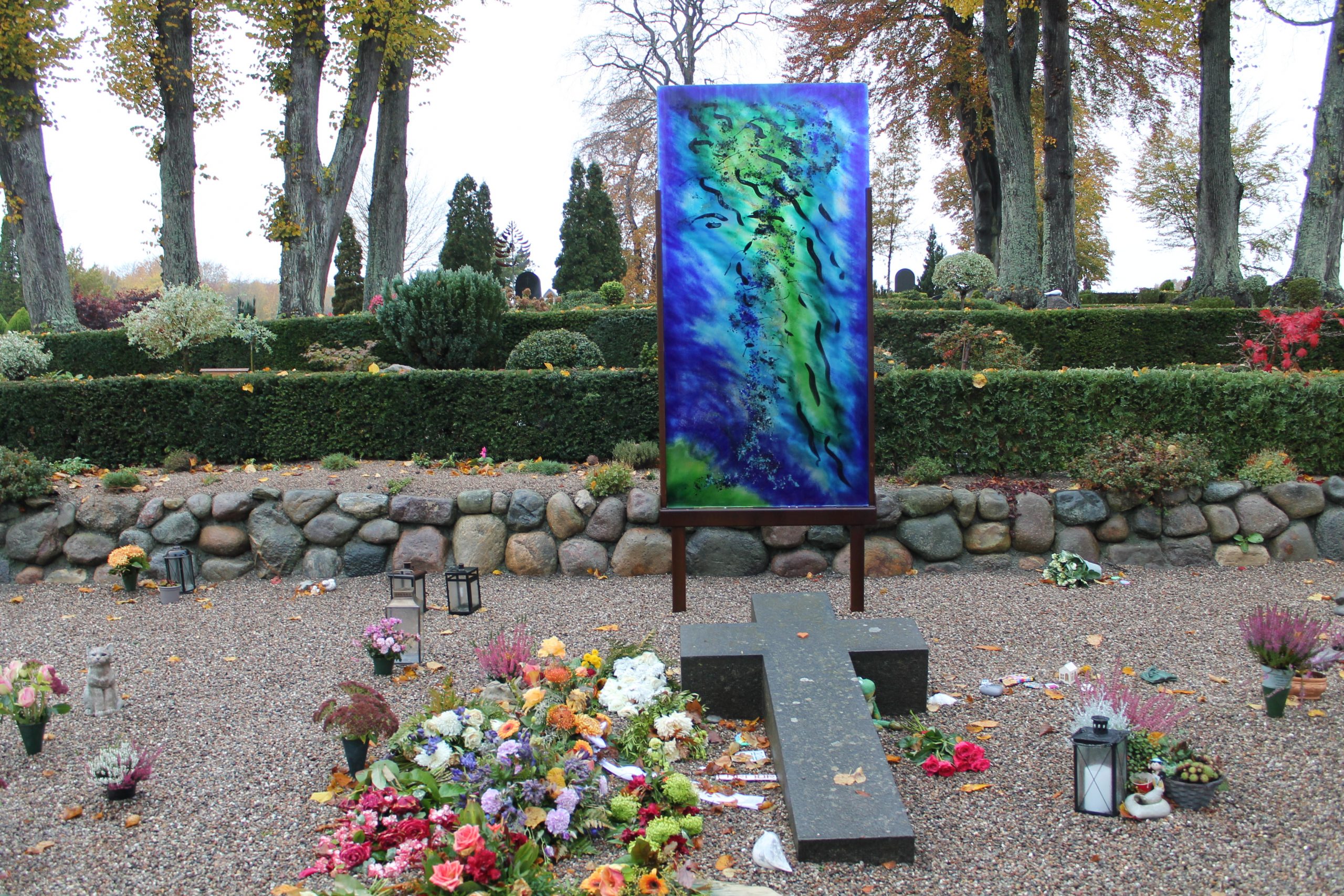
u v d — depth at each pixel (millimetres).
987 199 27109
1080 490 6832
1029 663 4762
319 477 7527
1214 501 6785
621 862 2885
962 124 25969
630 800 3135
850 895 2701
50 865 2939
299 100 16875
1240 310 13211
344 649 5207
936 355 12609
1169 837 2980
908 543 6664
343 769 3586
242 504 6926
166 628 5727
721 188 5375
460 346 11242
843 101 5348
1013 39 23812
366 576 6863
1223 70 17312
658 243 5395
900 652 4004
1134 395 7262
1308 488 6773
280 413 8367
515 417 8164
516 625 5602
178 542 6910
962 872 2814
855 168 5367
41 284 17062
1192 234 39656
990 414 7336
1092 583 6289
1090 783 3131
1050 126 18312
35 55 16078
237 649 5254
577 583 6582
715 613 5777
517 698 3906
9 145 16688
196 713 4258
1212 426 7258
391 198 19094
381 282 19125
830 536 6664
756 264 5398
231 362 14250
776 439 5473
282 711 4262
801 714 3477
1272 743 3627
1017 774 3480
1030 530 6688
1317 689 4012
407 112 19234
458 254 27875
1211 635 5141
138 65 16500
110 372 14570
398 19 16922
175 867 2910
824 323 5430
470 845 2598
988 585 6316
